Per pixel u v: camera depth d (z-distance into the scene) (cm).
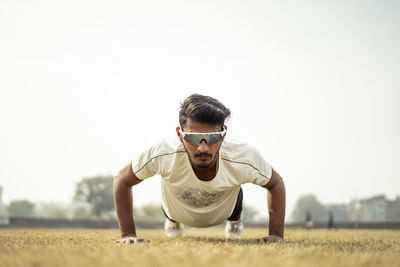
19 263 181
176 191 389
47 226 2978
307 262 195
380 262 202
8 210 9094
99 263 184
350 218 8800
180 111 343
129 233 389
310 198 12394
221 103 340
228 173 368
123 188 393
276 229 396
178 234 559
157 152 376
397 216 8588
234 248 273
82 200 7194
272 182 393
